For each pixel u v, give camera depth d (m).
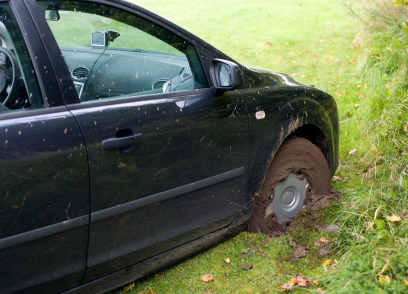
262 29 9.74
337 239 2.64
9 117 1.71
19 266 1.71
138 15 2.22
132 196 2.03
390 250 2.28
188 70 2.35
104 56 2.08
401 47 5.09
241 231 2.80
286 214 2.90
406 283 1.94
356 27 8.02
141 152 2.02
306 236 2.76
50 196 1.75
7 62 1.85
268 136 2.61
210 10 12.11
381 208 2.72
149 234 2.15
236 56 7.88
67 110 1.86
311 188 3.02
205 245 2.55
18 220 1.67
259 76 2.74
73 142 1.80
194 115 2.22
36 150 1.70
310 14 10.74
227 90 2.33
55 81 1.86
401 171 3.14
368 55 5.83
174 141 2.14
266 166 2.64
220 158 2.38
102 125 1.90
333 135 3.12
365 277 2.08
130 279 2.22
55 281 1.83
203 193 2.35
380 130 3.78
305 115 2.81
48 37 1.89
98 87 2.01
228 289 2.35
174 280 2.46
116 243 2.02
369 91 5.02
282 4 12.24
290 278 2.38
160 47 2.28
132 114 2.01
